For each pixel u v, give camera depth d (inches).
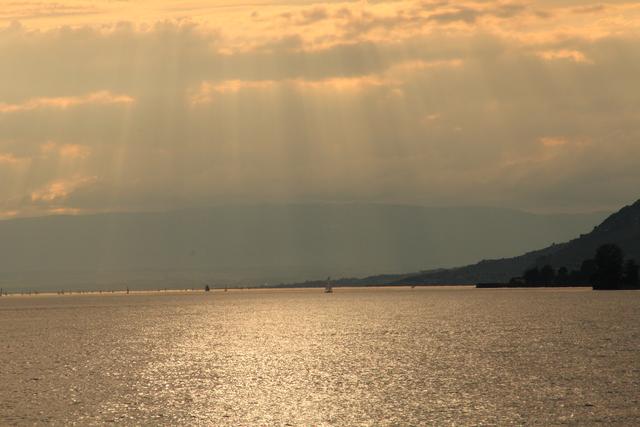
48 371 7401.6
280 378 6614.2
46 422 4859.7
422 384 6102.4
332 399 5497.1
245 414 5012.3
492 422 4675.2
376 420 4776.1
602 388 5733.3
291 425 4675.2
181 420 4867.1
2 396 5831.7
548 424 4606.3
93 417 4992.6
